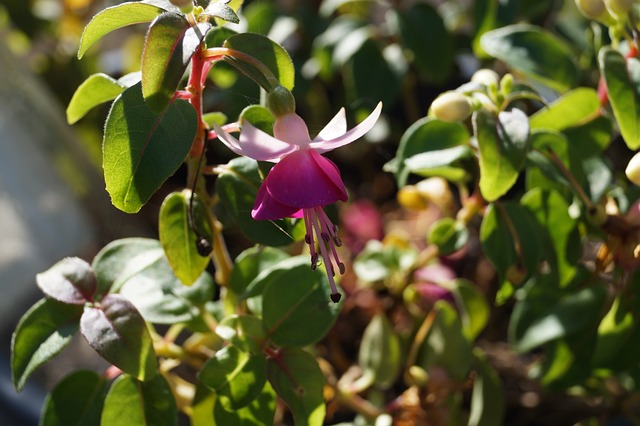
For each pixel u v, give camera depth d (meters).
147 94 0.41
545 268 0.57
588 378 0.55
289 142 0.42
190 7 0.42
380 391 0.59
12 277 0.66
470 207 0.54
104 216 0.78
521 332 0.55
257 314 0.50
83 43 0.43
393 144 0.82
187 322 0.49
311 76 0.72
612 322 0.52
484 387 0.56
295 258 0.49
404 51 0.68
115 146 0.42
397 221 0.79
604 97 0.52
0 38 0.76
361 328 0.67
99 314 0.45
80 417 0.49
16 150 0.73
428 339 0.56
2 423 0.56
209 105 0.67
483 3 0.60
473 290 0.58
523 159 0.46
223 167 0.47
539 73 0.53
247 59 0.43
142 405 0.47
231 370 0.46
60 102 0.85
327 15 0.71
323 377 0.47
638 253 0.49
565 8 0.82
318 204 0.41
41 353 0.46
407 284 0.59
